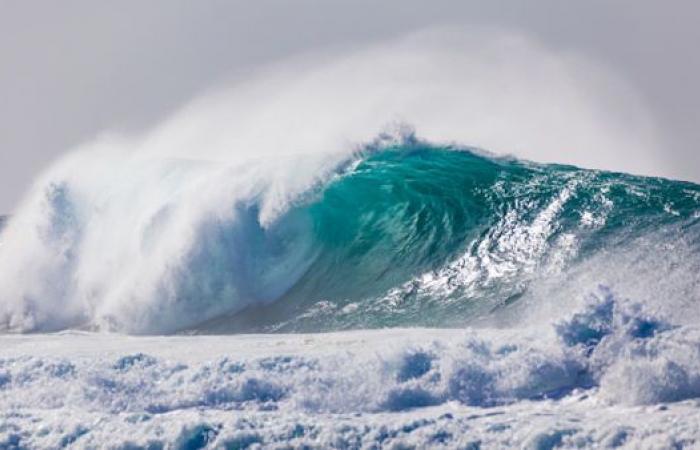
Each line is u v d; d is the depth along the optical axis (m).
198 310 81.06
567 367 38.38
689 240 67.38
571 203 75.88
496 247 74.81
